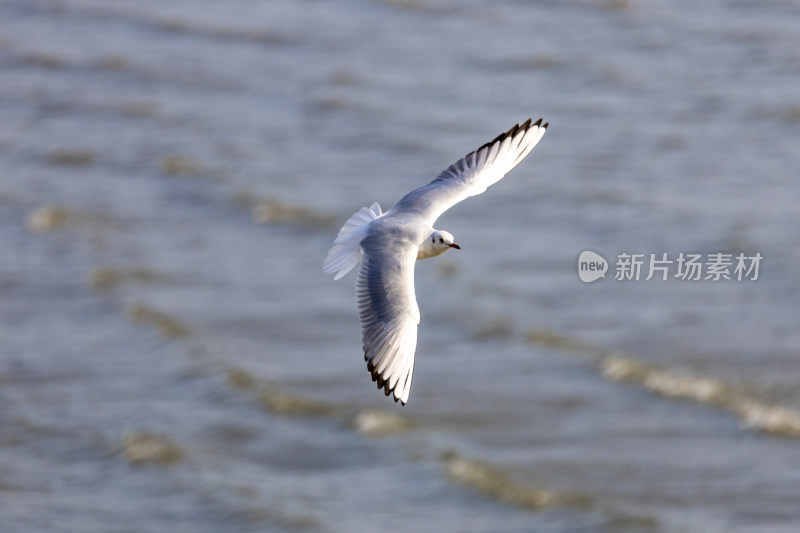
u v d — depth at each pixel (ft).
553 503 60.75
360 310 28.27
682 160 102.47
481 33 136.98
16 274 90.02
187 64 137.08
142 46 143.84
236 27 146.10
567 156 104.78
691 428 67.36
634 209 93.86
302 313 82.79
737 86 116.78
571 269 86.63
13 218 100.83
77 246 94.48
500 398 71.20
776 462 63.72
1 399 72.18
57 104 128.98
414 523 59.62
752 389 70.54
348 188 104.12
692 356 74.49
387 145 111.14
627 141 106.83
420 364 75.56
